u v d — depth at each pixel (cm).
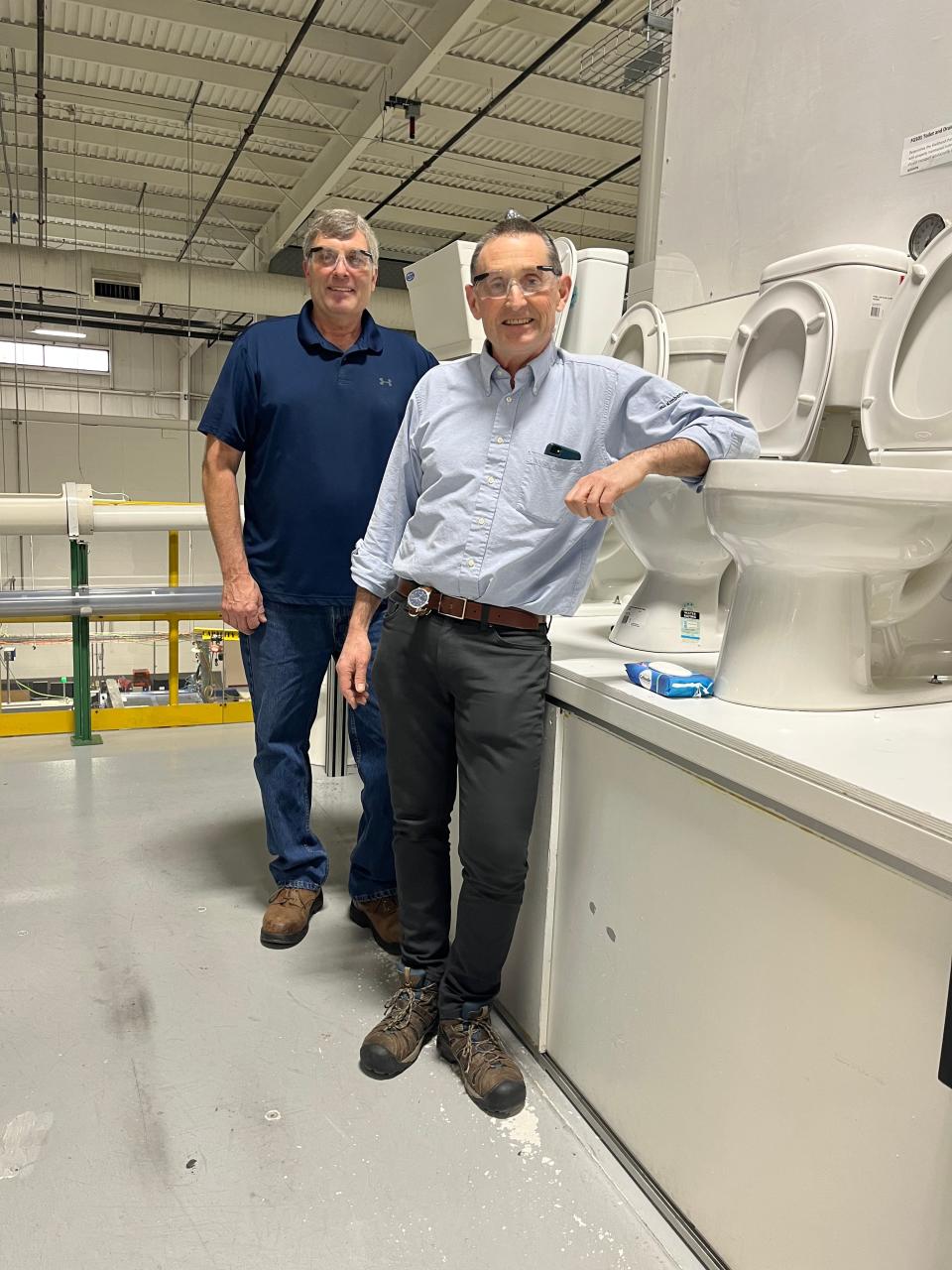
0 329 989
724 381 185
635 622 167
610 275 227
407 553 144
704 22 220
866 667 126
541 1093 146
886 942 86
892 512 113
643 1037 125
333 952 188
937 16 164
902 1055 85
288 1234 116
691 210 228
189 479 1074
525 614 136
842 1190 93
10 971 176
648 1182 125
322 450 179
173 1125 135
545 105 582
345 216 172
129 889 213
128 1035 157
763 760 100
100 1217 118
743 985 105
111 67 545
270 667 188
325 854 204
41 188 692
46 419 998
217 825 253
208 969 179
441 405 141
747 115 209
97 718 343
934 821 79
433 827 152
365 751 188
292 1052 154
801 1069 97
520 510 132
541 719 139
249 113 607
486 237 129
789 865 97
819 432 175
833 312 160
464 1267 112
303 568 184
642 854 123
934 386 148
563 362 135
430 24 469
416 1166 129
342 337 181
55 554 1002
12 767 299
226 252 938
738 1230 108
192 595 328
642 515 158
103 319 983
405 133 623
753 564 124
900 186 173
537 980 152
